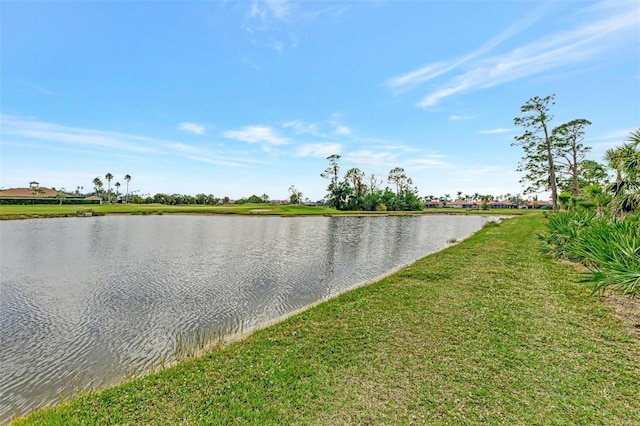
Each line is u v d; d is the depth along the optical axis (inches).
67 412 113.8
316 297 287.7
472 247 481.1
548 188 1095.6
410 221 1293.1
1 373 164.2
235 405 114.3
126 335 209.3
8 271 384.8
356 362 143.4
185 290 308.5
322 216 1631.4
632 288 167.3
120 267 408.2
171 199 2942.9
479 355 146.0
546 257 375.6
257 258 474.6
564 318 187.2
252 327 217.9
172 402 117.5
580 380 123.8
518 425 100.7
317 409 111.2
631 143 293.3
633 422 100.4
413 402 113.7
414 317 197.0
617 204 305.3
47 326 223.6
